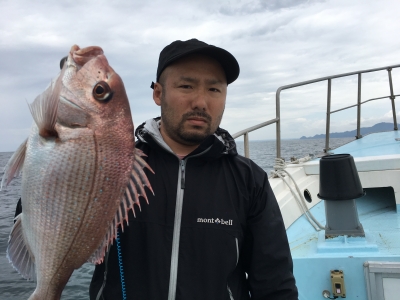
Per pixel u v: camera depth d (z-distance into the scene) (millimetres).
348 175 2592
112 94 1491
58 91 1411
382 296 2270
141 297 1591
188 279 1618
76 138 1434
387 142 6000
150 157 1859
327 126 5562
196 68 1646
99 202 1452
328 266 2398
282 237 1808
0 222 9305
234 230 1725
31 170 1426
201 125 1685
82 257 1448
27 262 1450
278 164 4020
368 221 3512
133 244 1650
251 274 1811
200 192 1759
